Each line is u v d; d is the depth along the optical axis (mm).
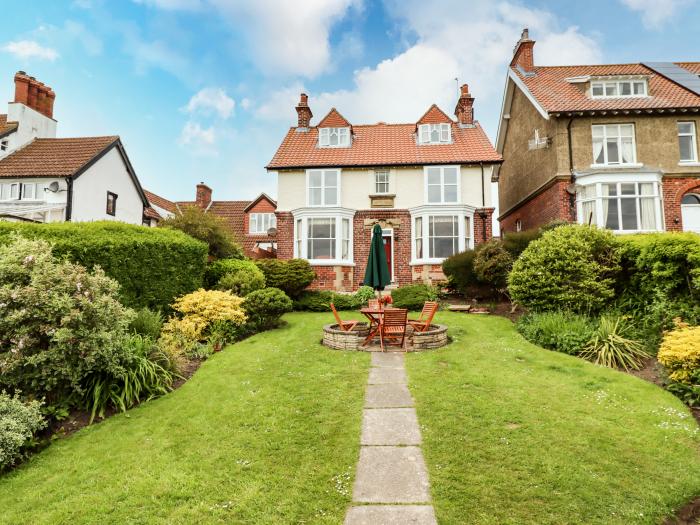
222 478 4270
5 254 6262
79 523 3668
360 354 8570
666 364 6387
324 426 5320
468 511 3662
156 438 5203
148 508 3836
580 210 17062
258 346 9312
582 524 3488
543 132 19031
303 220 19406
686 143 17281
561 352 8461
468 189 19672
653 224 16203
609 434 4938
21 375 5660
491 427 5141
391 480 4152
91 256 8641
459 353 8398
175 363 7520
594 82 18234
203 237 16359
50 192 18922
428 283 17406
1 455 4531
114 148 22469
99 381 6230
